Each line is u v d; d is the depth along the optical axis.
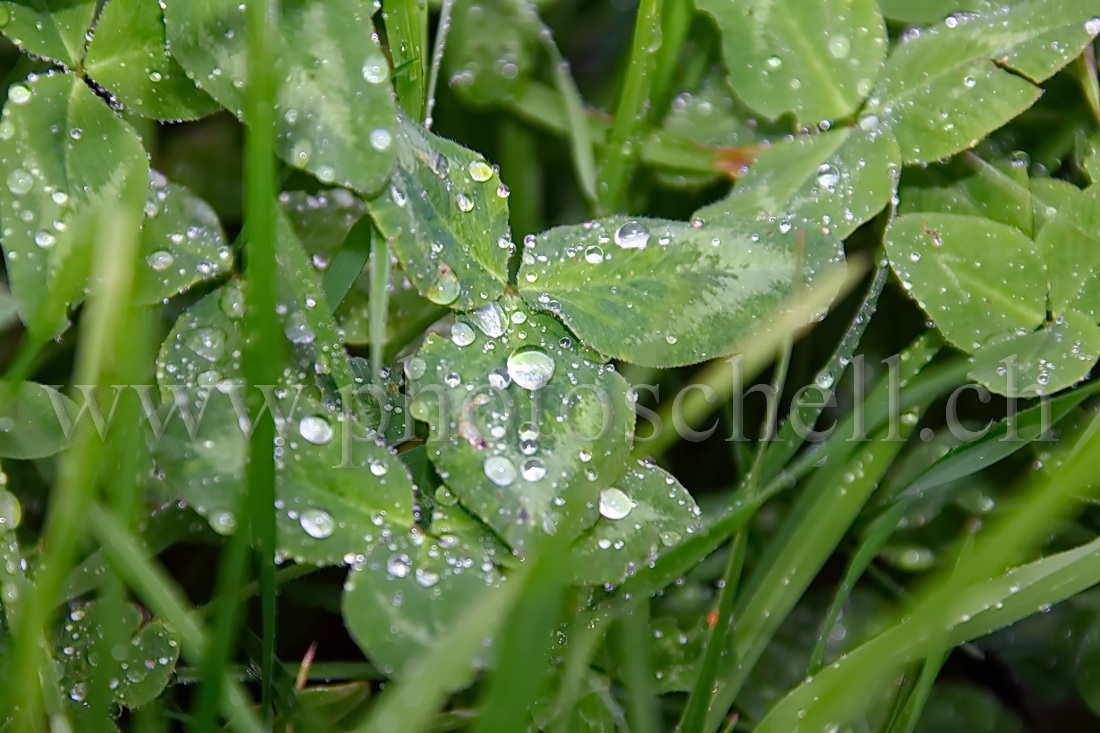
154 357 0.35
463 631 0.33
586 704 0.35
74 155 0.35
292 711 0.35
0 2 0.35
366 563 0.34
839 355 0.36
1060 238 0.36
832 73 0.36
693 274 0.35
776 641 0.36
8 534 0.34
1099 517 0.36
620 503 0.34
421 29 0.36
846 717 0.34
